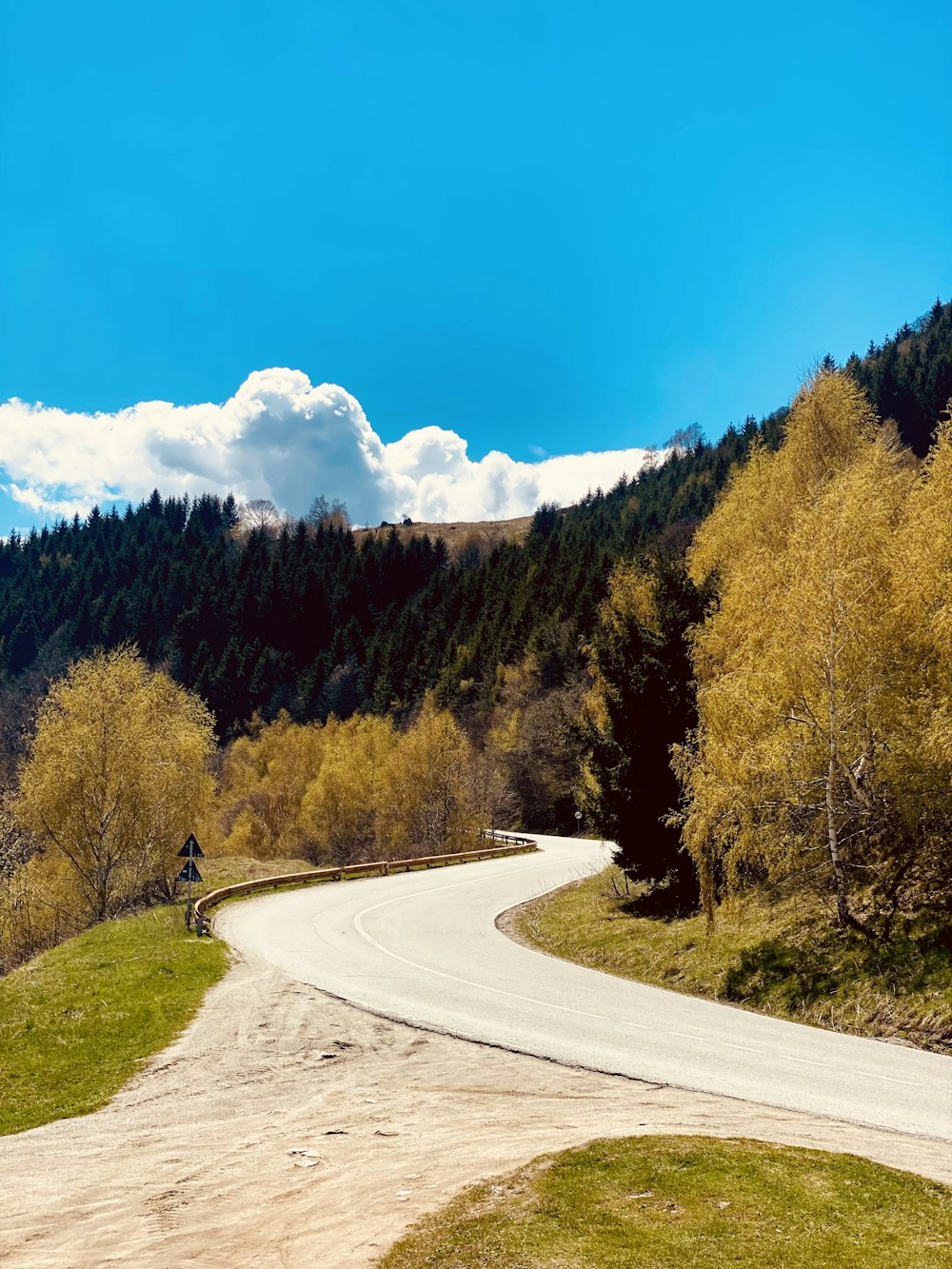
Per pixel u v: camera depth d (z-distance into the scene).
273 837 73.81
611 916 24.16
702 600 23.58
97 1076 11.59
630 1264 5.60
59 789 33.59
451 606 113.69
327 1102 10.20
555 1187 6.98
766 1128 8.77
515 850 49.47
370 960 19.41
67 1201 7.38
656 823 22.84
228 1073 11.50
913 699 16.22
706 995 16.66
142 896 35.81
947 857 16.73
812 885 18.62
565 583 90.38
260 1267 5.96
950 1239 5.94
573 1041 12.69
